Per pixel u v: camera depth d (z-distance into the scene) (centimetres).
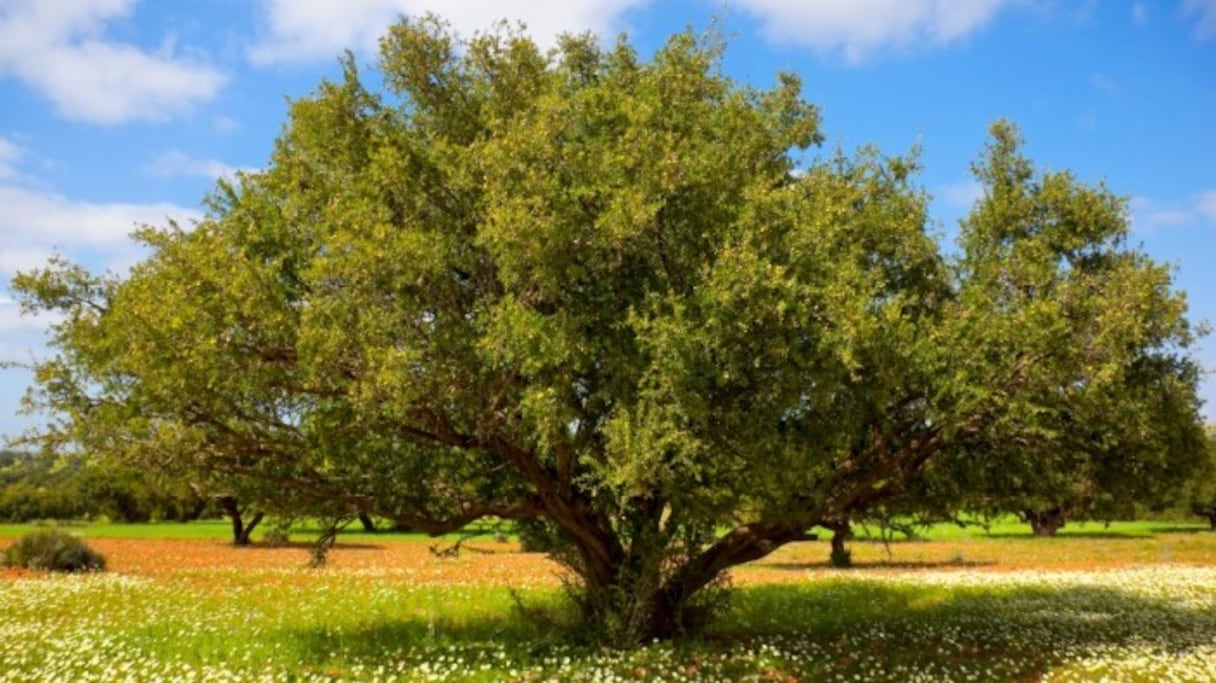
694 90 1534
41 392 1334
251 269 1255
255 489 1534
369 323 1209
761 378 1249
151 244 1327
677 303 1223
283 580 3123
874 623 1981
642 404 1200
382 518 1609
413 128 1588
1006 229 1680
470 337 1302
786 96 1728
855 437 1495
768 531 1680
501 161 1263
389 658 1520
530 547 1823
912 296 1616
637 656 1468
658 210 1277
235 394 1336
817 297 1257
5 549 3956
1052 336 1394
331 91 1545
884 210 1630
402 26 1580
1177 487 1816
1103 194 1648
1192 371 1695
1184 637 1819
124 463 1381
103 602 2330
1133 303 1409
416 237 1244
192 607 2250
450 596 2533
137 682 1333
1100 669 1494
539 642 1596
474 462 1656
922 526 1958
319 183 1508
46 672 1394
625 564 1622
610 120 1427
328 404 1373
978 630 1894
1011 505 1864
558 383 1241
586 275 1312
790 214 1311
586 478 1410
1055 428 1591
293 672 1417
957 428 1477
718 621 1870
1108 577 3189
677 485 1347
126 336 1223
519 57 1570
